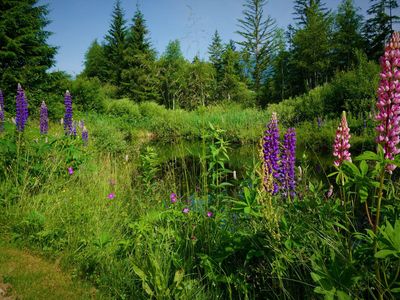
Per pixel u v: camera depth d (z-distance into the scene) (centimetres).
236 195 412
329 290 186
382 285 197
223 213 385
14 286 310
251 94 3766
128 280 315
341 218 272
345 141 225
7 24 1827
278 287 279
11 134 574
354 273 199
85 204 470
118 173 702
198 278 314
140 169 784
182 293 271
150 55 3775
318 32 3659
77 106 2364
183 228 406
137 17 4400
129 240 362
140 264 310
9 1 1828
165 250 344
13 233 399
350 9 3769
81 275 339
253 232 316
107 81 4803
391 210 239
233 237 326
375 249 194
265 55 4444
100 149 1157
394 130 194
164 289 262
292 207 304
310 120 1792
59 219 426
